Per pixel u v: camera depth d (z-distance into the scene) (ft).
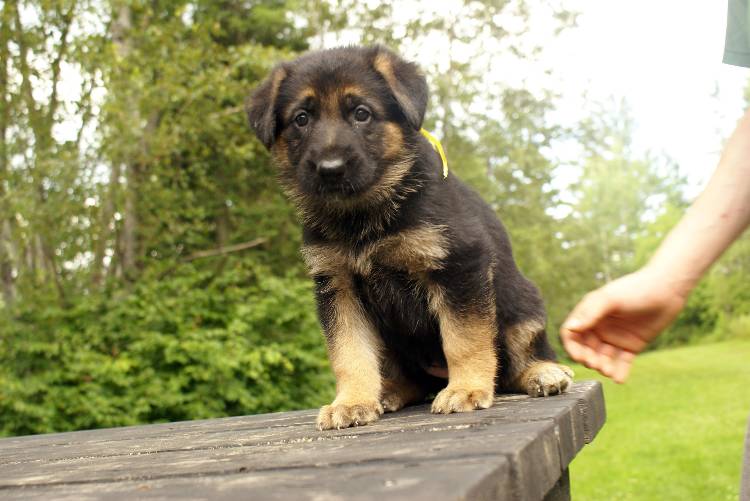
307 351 8.69
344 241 2.83
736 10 2.02
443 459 1.71
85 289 9.59
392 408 2.81
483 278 2.70
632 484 6.66
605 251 36.32
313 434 2.35
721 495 6.05
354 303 2.87
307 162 2.82
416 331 2.87
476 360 2.64
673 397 13.55
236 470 1.87
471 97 13.74
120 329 8.21
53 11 8.63
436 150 2.99
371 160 2.79
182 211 10.83
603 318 1.86
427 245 2.70
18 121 8.72
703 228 1.84
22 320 8.18
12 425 7.34
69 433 3.42
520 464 1.70
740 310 31.76
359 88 2.86
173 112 10.42
